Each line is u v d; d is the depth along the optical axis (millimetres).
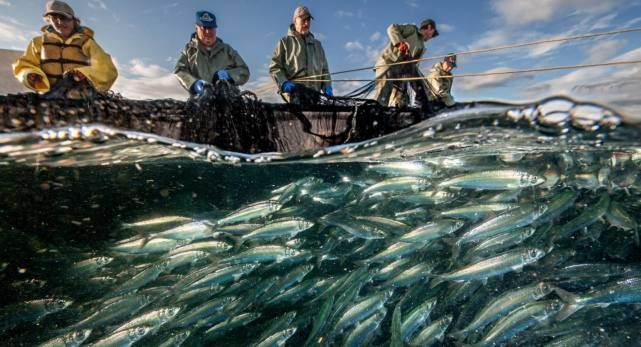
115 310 1736
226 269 1903
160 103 1861
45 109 1689
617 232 2363
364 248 2436
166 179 2996
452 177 2127
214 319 1763
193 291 1896
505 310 1537
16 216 2445
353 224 2139
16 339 1734
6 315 1681
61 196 2660
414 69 2693
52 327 1898
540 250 1690
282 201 2592
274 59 2859
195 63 2592
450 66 3227
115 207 2863
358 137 2105
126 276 2223
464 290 1862
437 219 1959
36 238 2438
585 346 1406
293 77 2871
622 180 2418
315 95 2098
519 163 2752
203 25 2523
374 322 1654
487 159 2771
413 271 1852
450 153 2631
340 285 1883
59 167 2469
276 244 2008
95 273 2207
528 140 2191
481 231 1869
